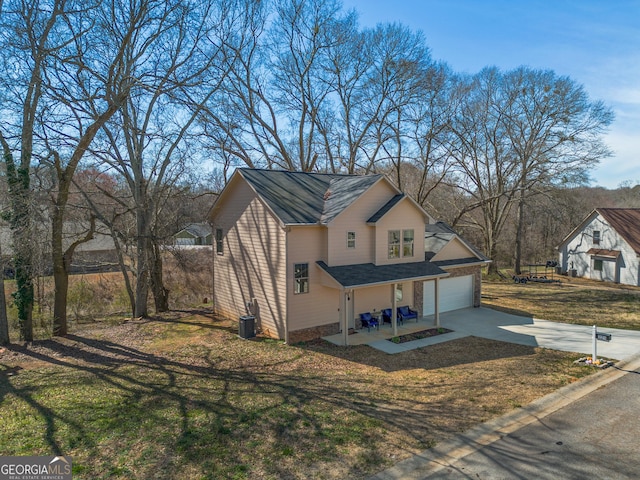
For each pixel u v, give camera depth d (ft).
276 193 55.57
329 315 54.34
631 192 216.95
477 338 52.95
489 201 113.19
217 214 66.23
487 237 120.88
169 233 76.69
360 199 55.98
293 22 85.35
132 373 39.91
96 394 34.55
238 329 57.26
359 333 55.11
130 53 58.23
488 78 106.42
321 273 52.75
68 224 74.90
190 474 22.86
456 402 32.68
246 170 58.44
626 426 28.68
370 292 58.34
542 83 102.83
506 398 33.45
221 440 26.58
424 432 27.73
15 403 32.83
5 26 43.42
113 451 25.29
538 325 59.67
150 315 69.46
